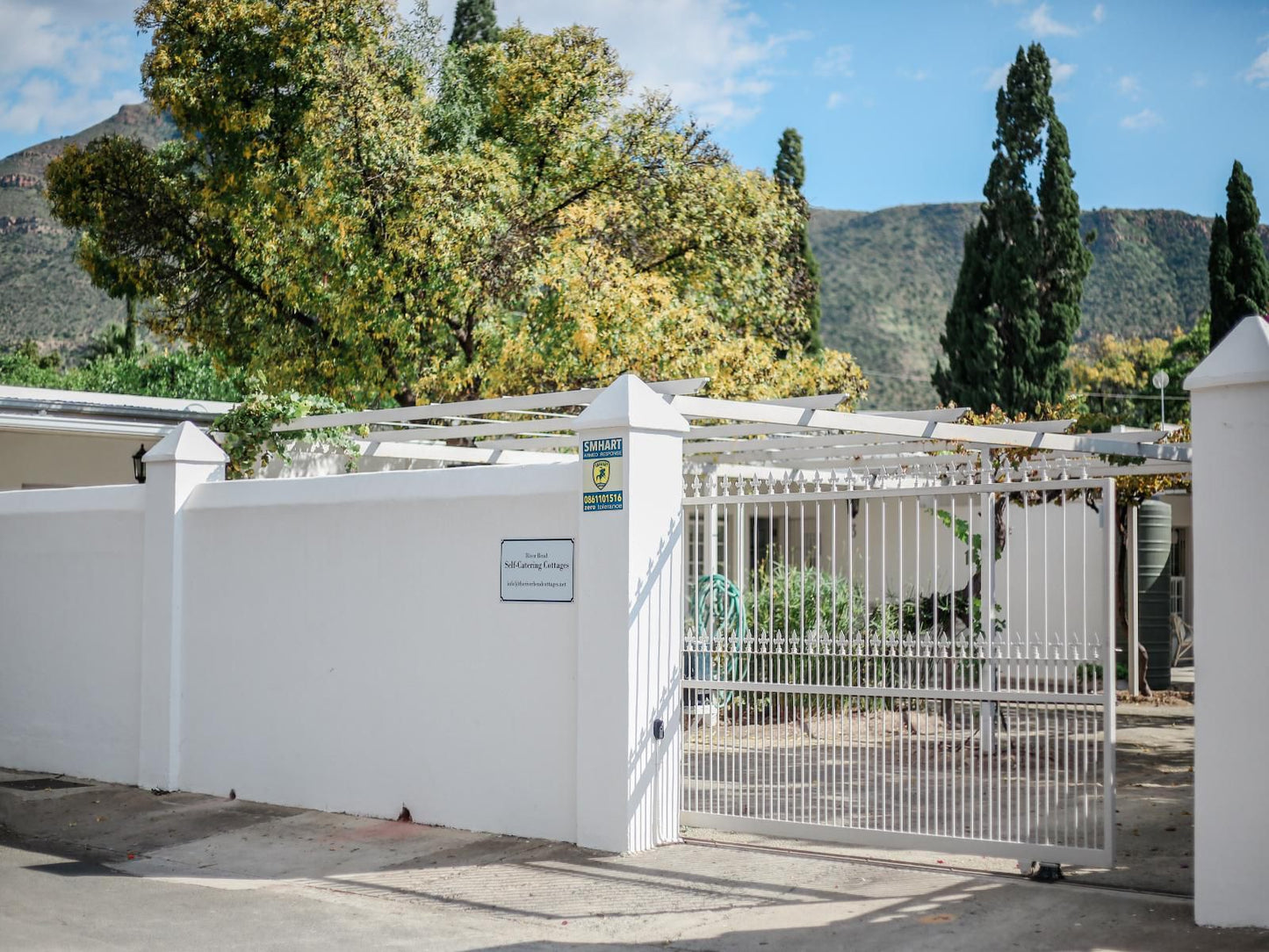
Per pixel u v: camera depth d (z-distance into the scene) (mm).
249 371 23219
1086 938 6051
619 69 24000
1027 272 31031
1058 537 14703
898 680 8031
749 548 16031
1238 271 30844
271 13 22500
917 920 6484
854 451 11539
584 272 18000
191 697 11023
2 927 7004
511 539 8930
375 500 9750
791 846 8148
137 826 9844
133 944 6652
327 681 10008
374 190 19812
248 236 23031
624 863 7887
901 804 8109
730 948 6262
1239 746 6129
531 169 23453
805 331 27125
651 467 8352
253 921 7086
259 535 10570
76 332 68375
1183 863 7445
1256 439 6164
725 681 8648
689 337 18203
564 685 8594
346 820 9617
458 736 9172
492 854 8375
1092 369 57000
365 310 20109
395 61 22875
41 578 12430
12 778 11992
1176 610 20297
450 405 10055
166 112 24188
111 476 17375
